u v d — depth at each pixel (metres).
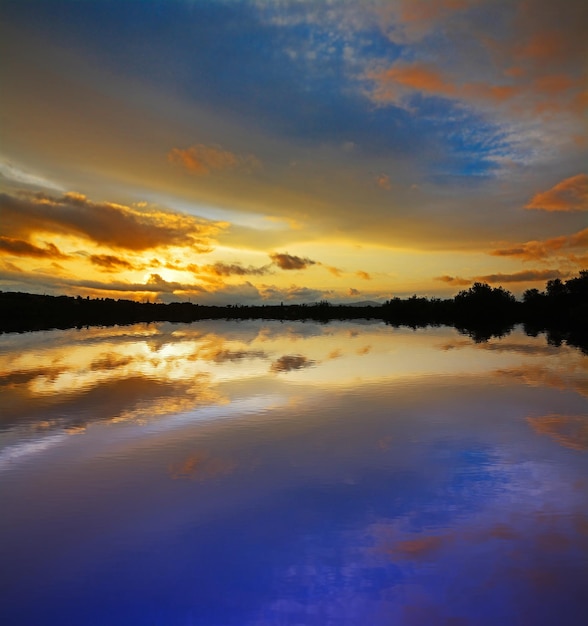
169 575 5.75
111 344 34.56
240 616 5.04
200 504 7.59
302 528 6.79
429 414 12.89
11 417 12.80
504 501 7.54
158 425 11.97
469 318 91.88
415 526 6.79
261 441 10.64
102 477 8.72
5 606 5.25
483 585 5.45
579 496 7.67
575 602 5.15
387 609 5.10
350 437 10.91
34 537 6.66
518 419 12.37
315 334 46.69
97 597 5.38
